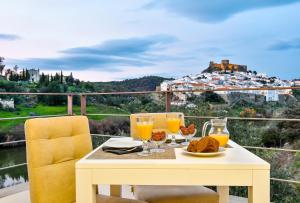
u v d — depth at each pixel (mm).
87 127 1853
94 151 1560
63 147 1673
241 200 2771
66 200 1638
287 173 3766
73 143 1743
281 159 3854
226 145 1703
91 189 1302
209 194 1764
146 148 1615
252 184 1261
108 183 1294
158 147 1650
